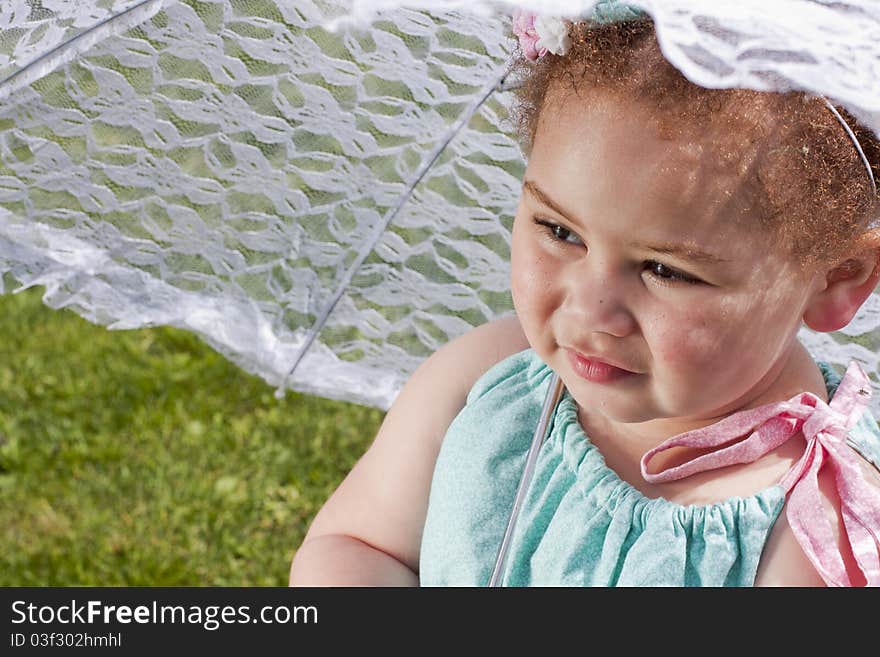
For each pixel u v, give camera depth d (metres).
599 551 1.76
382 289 2.26
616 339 1.57
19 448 4.71
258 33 1.84
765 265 1.55
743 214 1.51
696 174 1.49
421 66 1.95
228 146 2.03
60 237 2.08
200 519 4.38
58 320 5.55
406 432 2.07
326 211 2.16
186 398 5.04
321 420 4.93
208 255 2.16
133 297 2.15
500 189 2.14
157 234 2.12
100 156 2.00
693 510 1.70
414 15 1.85
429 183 2.14
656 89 1.50
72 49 1.77
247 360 2.24
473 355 2.09
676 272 1.54
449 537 1.90
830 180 1.56
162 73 1.89
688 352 1.55
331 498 2.20
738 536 1.67
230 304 2.20
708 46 1.15
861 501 1.65
